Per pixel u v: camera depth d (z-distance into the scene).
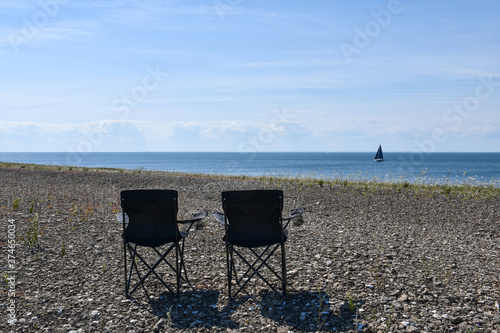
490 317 3.95
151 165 102.75
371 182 17.33
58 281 4.90
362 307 4.19
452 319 3.89
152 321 3.92
